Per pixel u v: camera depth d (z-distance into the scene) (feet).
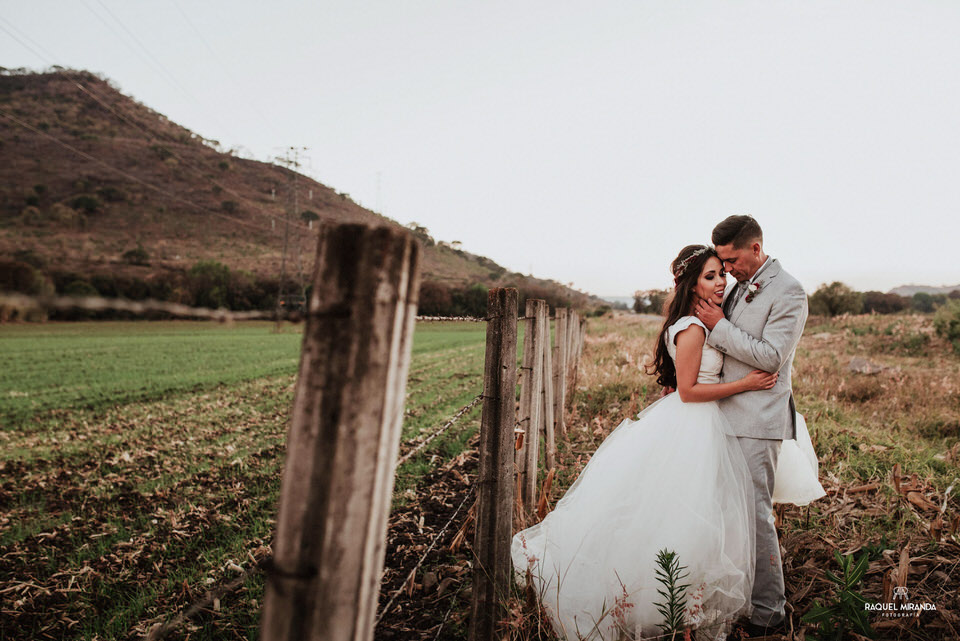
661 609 7.58
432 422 26.13
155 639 5.04
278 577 3.25
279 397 37.91
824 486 13.66
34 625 9.89
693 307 9.45
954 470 15.42
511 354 7.73
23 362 64.49
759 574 8.71
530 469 13.12
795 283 8.70
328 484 3.20
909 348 44.32
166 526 14.32
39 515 15.64
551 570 8.90
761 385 8.79
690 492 8.27
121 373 53.62
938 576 9.78
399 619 9.50
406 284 3.38
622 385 27.81
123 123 582.35
